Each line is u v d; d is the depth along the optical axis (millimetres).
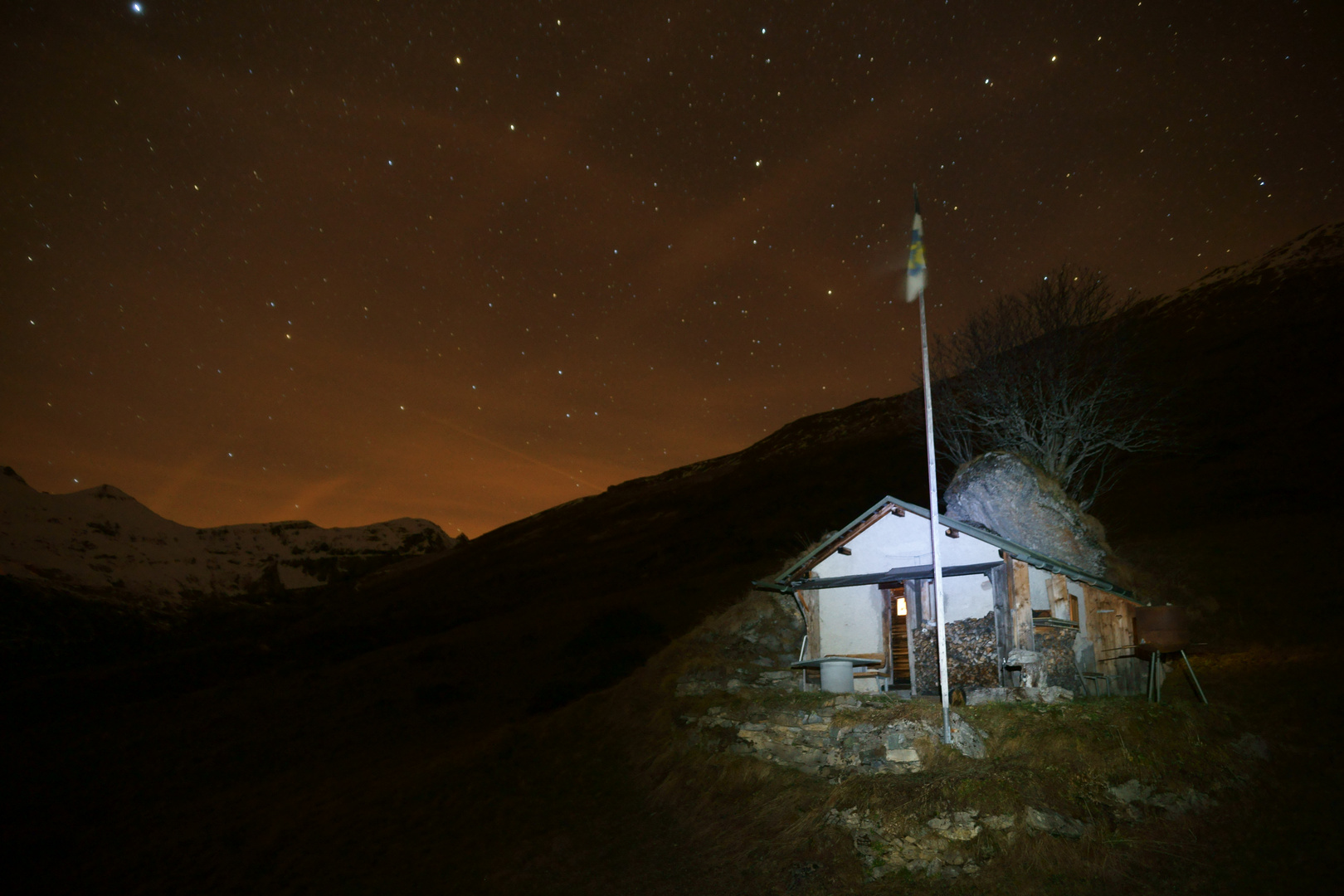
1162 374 60656
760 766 16406
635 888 13898
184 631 127062
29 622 133625
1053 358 30516
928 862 12008
